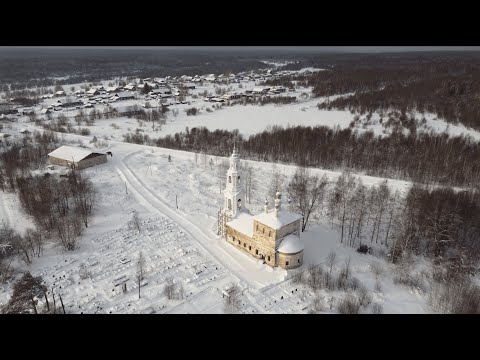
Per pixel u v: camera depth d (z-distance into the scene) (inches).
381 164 5378.9
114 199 4293.8
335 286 2743.6
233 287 2741.1
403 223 3390.7
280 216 2970.0
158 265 3075.8
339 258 3134.8
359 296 2615.7
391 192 4274.1
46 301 2506.2
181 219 3900.1
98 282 2871.6
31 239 3292.3
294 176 4530.0
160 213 4015.8
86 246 3376.0
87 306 2586.1
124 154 5738.2
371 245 3378.4
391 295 2682.1
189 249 3319.4
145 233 3599.9
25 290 2583.7
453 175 4790.8
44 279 2908.5
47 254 3243.1
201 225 3750.0
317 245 3324.3
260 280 2866.6
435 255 3186.5
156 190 4571.9
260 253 3088.1
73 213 3858.3
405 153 5502.0
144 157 5654.5
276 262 2982.3
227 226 3351.4
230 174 3297.2
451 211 3284.9
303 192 3789.4
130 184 4717.0
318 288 2738.7
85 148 5851.4
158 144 6668.3
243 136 7091.5
